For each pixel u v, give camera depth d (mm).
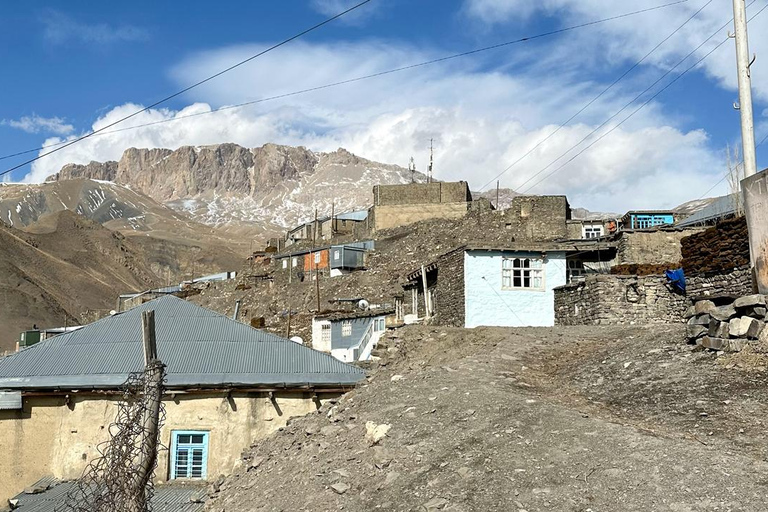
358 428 13156
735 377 12031
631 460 9375
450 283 31359
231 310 65750
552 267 29953
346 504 10242
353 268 63375
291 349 20969
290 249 79125
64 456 18594
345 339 46156
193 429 18688
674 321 24734
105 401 18719
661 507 8211
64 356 20516
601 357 15805
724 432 9953
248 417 18938
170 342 20844
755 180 15672
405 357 19953
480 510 8977
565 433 10625
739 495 8094
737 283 19766
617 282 25391
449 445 11055
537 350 18031
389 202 68250
